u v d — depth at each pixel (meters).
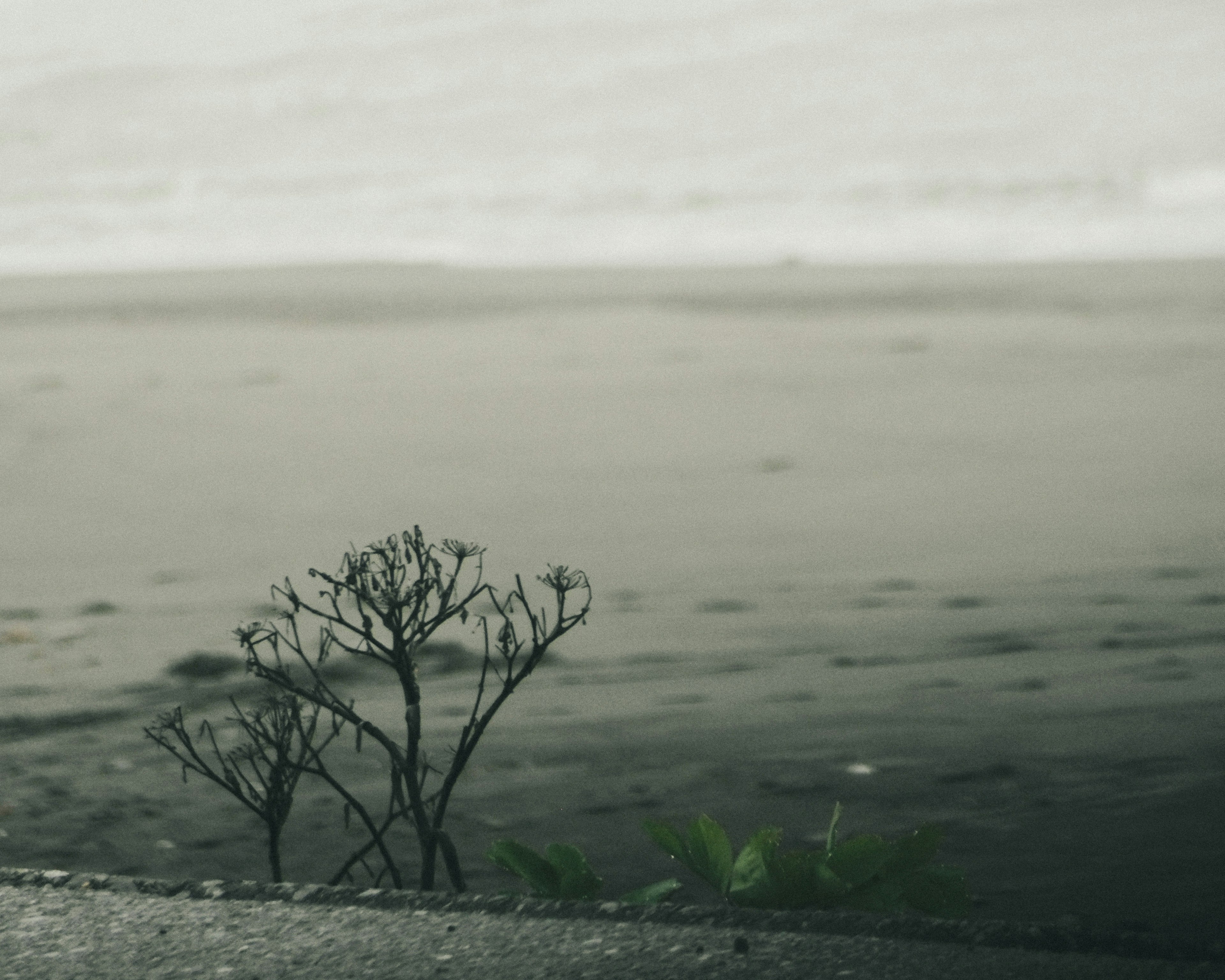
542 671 8.77
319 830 6.22
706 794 6.49
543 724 7.68
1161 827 5.84
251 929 4.06
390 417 17.88
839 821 6.06
